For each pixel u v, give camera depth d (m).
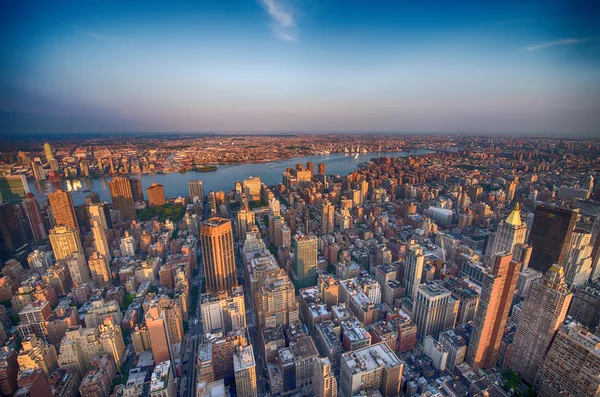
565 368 199.25
